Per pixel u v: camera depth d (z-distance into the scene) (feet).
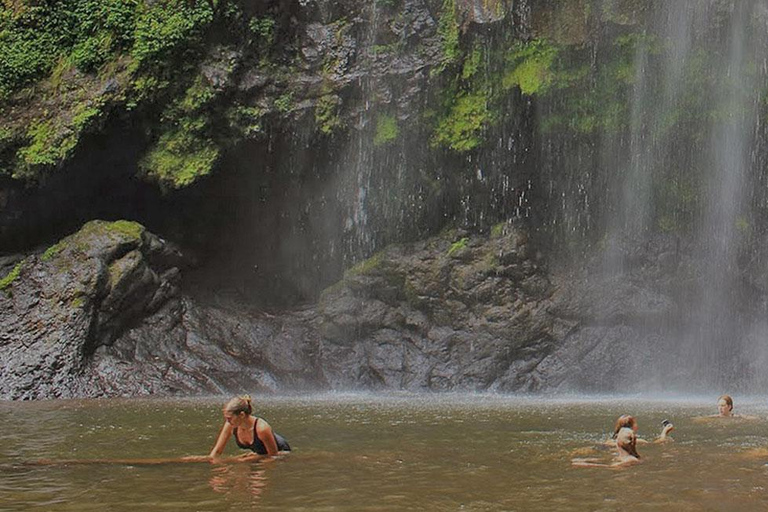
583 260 74.02
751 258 73.77
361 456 25.89
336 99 68.39
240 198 73.77
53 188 66.54
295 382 66.18
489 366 69.36
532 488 20.36
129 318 63.21
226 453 26.76
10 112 64.64
